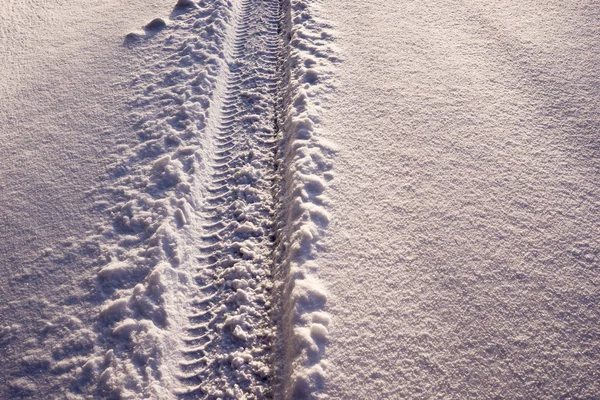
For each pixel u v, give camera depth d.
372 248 2.75
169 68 4.21
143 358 2.40
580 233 2.78
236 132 3.73
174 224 3.00
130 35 4.62
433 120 3.50
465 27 4.41
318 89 3.78
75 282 2.73
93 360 2.38
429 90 3.74
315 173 3.17
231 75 4.27
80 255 2.87
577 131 3.36
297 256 2.71
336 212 2.94
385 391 2.19
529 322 2.41
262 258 2.91
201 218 3.17
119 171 3.37
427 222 2.87
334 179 3.14
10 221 3.08
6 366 2.39
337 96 3.73
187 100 3.86
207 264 2.92
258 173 3.40
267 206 3.20
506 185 3.05
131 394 2.28
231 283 2.79
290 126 3.55
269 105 3.93
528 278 2.58
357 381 2.22
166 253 2.85
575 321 2.40
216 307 2.70
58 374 2.36
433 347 2.33
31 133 3.71
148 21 4.86
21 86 4.16
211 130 3.72
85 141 3.61
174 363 2.46
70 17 5.09
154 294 2.65
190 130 3.62
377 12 4.66
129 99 3.94
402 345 2.34
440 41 4.24
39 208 3.16
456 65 3.96
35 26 4.96
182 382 2.40
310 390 2.18
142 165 3.40
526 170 3.14
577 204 2.93
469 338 2.36
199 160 3.43
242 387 2.38
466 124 3.46
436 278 2.60
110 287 2.70
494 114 3.52
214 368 2.45
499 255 2.69
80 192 3.24
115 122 3.74
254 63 4.35
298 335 2.37
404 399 2.16
